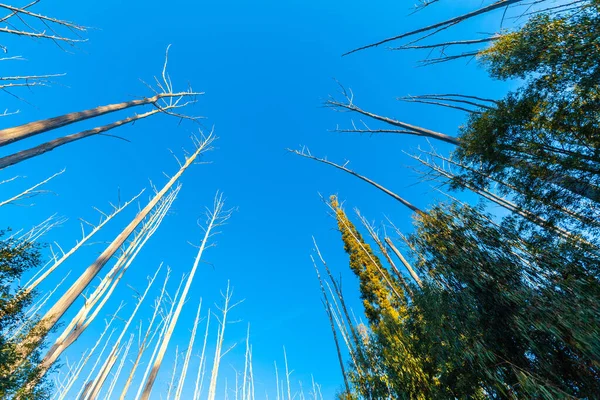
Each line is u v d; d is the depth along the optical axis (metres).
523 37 4.70
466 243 5.23
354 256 16.36
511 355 4.20
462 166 6.38
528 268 4.38
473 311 4.62
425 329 5.69
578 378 3.55
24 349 5.00
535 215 5.12
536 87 4.64
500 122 5.14
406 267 12.41
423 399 5.71
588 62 3.91
